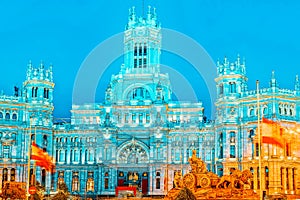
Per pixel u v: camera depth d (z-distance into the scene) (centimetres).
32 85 17075
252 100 15312
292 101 14988
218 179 9088
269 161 14012
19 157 16500
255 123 15025
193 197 7656
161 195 16588
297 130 14638
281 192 13238
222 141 15788
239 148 15400
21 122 16725
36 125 16725
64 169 17412
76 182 17400
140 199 11756
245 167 15012
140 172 17325
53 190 16400
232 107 15800
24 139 16688
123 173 17375
